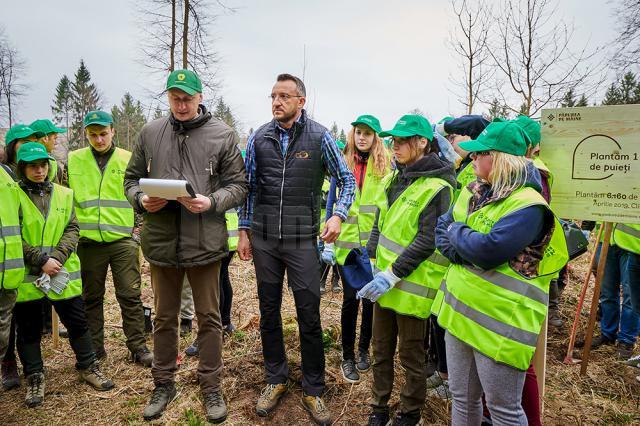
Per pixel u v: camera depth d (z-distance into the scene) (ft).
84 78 146.20
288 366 10.59
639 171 9.16
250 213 9.82
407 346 7.97
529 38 22.39
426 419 8.79
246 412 9.04
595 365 11.14
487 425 8.11
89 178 11.21
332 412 9.11
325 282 18.47
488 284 6.16
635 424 8.71
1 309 8.39
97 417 8.86
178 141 8.64
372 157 11.59
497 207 6.07
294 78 8.71
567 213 9.91
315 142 8.95
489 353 6.09
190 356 11.47
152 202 8.05
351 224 11.73
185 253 8.52
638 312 11.26
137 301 11.27
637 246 10.94
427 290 7.75
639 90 39.63
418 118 7.91
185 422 8.66
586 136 9.57
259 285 9.30
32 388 9.44
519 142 6.08
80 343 9.95
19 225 8.74
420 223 7.68
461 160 11.04
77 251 11.20
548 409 9.19
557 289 13.58
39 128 12.23
